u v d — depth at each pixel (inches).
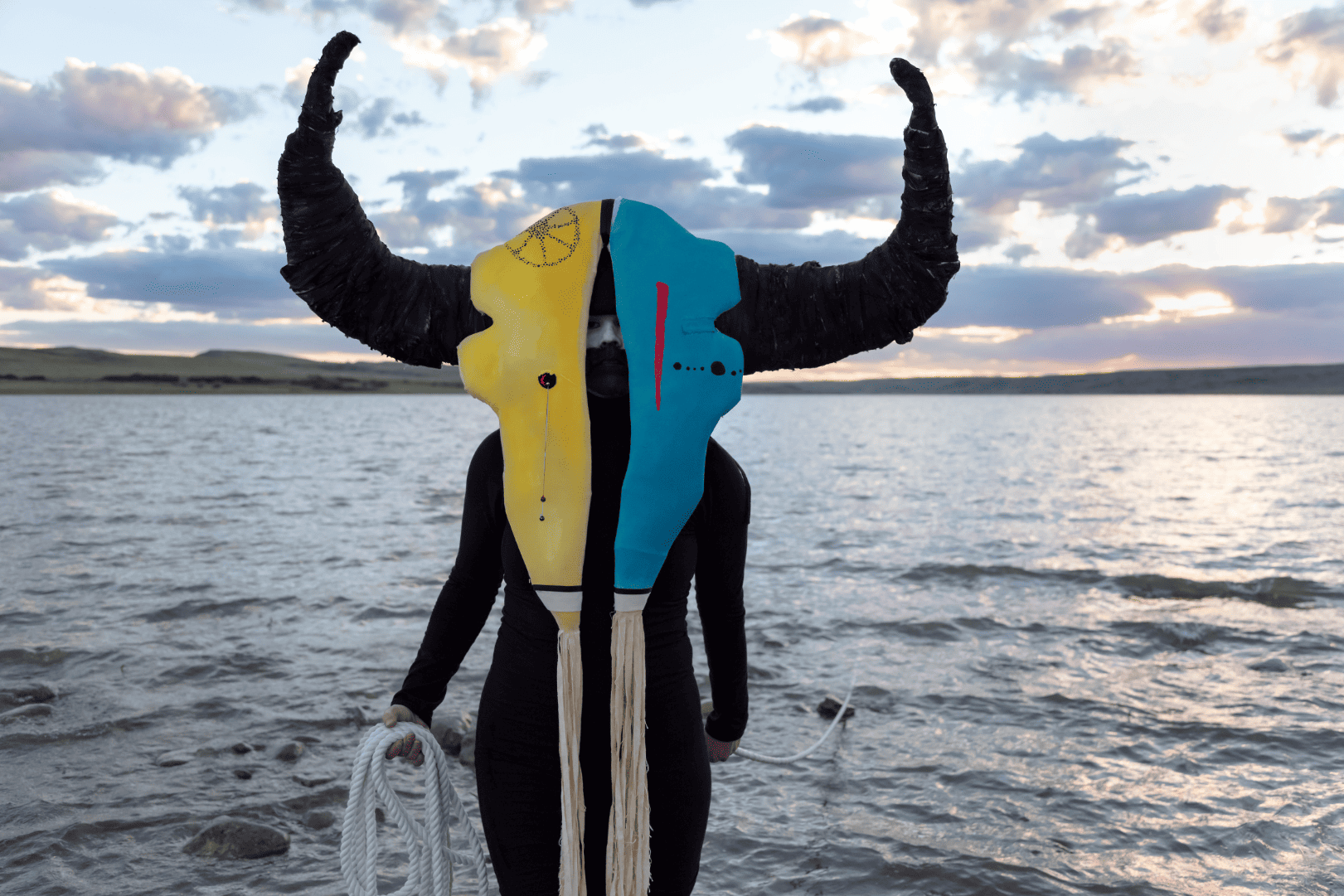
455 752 201.0
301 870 145.7
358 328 70.1
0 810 166.2
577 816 66.7
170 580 407.8
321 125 63.0
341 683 252.7
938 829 161.5
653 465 66.0
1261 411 5324.8
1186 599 387.9
